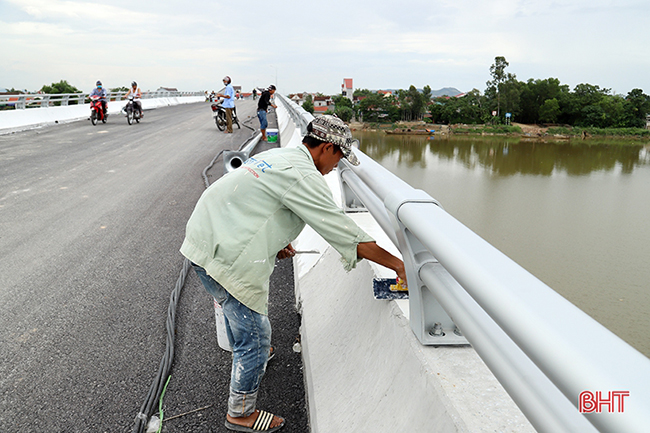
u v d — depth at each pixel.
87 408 2.14
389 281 1.79
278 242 1.75
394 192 1.50
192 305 3.17
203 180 7.29
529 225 35.34
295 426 2.03
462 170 57.53
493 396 1.20
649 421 0.46
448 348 1.45
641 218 36.69
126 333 2.80
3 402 2.18
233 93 14.14
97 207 5.72
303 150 1.74
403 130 115.00
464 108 125.12
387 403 1.50
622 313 19.78
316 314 2.58
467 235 1.05
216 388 2.28
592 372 0.54
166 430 2.00
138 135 13.66
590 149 76.00
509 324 0.72
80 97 20.72
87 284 3.49
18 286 3.46
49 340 2.72
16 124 15.44
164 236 4.61
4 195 6.34
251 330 1.84
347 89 191.00
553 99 116.12
